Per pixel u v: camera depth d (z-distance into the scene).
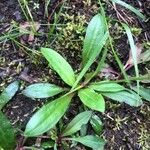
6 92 0.19
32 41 0.20
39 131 0.17
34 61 0.20
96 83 0.19
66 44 0.20
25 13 0.21
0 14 0.21
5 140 0.17
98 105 0.17
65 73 0.18
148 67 0.21
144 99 0.20
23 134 0.17
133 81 0.20
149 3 0.22
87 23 0.21
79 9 0.21
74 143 0.18
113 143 0.19
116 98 0.18
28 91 0.18
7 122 0.17
